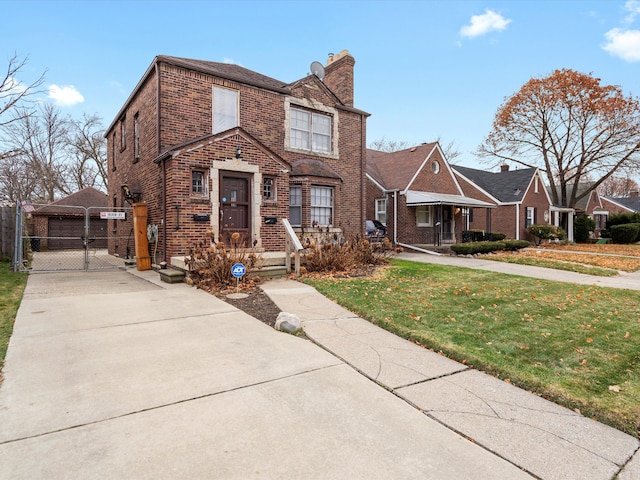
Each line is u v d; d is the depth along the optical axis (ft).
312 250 32.71
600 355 13.76
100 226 78.02
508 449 8.20
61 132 101.04
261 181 35.12
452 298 22.52
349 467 7.32
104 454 7.54
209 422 8.86
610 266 42.34
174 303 21.01
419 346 14.93
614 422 9.39
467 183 86.38
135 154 41.63
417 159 64.54
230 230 33.45
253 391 10.55
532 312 19.74
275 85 42.42
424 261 42.88
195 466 7.22
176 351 13.57
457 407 10.05
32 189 94.73
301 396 10.33
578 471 7.50
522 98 90.17
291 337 15.60
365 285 25.82
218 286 25.02
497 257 48.44
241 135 33.81
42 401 9.71
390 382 11.48
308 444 8.07
